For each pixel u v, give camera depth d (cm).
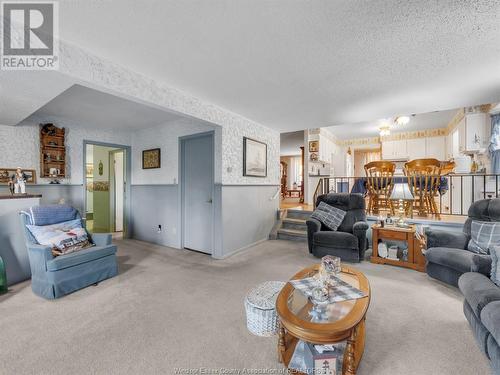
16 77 196
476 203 287
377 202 468
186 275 302
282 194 1062
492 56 213
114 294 249
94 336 181
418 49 203
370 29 178
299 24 172
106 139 482
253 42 194
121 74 230
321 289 161
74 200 429
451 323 197
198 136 403
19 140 365
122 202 593
